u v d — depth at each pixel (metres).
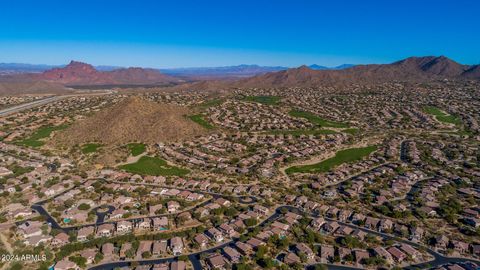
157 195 152.88
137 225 125.44
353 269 105.19
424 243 119.44
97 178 172.25
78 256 106.44
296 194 156.75
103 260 106.06
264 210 138.12
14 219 128.50
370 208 145.38
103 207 139.75
